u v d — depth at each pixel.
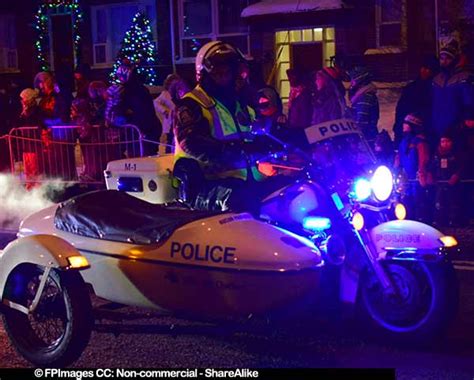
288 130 6.89
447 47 11.93
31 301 6.44
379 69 21.98
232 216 6.37
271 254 6.09
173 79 14.80
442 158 11.34
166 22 25.61
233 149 6.71
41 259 6.07
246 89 7.19
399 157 11.51
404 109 12.84
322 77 11.86
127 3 26.28
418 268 6.54
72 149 14.45
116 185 8.08
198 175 6.95
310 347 6.59
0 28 28.59
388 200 6.52
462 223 11.38
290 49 23.47
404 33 21.61
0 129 17.45
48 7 27.66
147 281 6.37
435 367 6.12
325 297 7.27
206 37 25.08
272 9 22.80
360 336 6.79
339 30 22.34
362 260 6.61
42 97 15.72
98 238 6.59
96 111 15.12
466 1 19.97
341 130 6.51
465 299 7.83
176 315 6.49
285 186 6.65
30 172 14.73
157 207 6.78
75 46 27.27
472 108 11.67
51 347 6.17
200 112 6.85
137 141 13.59
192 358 6.40
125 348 6.64
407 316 6.57
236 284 6.11
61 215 6.89
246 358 6.38
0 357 6.51
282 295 6.09
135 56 25.52
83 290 6.05
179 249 6.25
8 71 28.59
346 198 6.45
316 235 6.62
